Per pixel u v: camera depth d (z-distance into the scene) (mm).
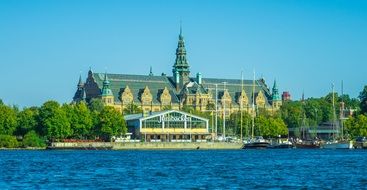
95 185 118938
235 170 154750
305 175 138625
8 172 148375
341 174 140500
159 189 112750
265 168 161375
